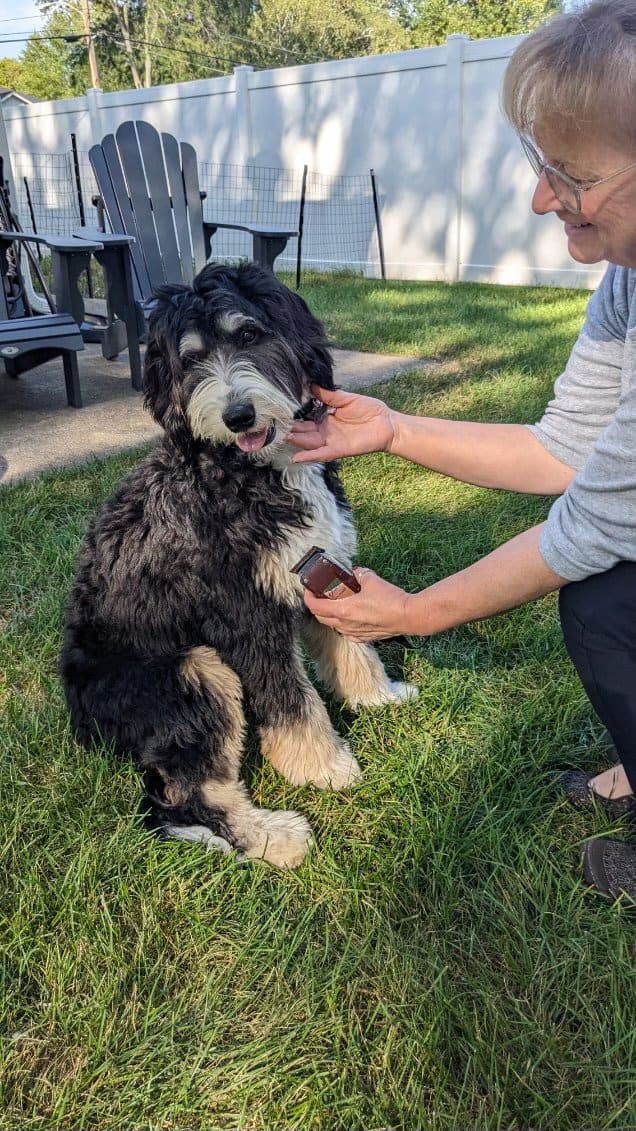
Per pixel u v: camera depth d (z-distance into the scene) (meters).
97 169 6.48
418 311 8.41
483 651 2.90
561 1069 1.61
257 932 1.90
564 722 2.45
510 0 27.08
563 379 2.23
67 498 4.11
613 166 1.44
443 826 2.11
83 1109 1.58
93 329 5.82
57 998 1.77
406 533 3.62
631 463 1.59
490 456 2.29
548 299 8.99
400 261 11.77
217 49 40.44
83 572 2.53
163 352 2.41
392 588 2.02
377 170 11.51
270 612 2.30
